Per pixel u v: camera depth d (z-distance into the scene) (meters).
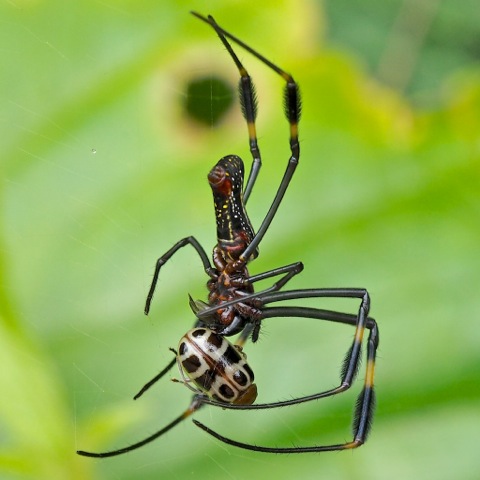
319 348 0.52
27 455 0.48
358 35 0.57
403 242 0.53
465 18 0.57
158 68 0.54
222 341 0.47
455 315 0.53
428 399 0.51
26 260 0.52
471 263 0.53
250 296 0.47
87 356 0.51
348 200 0.54
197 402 0.48
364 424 0.47
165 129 0.54
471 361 0.52
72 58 0.54
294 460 0.50
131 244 0.53
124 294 0.52
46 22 0.54
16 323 0.49
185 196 0.53
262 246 0.53
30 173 0.53
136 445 0.48
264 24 0.54
